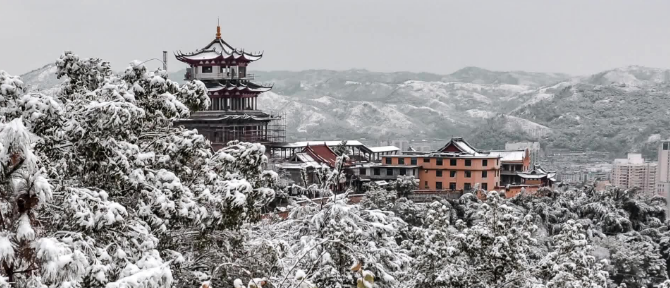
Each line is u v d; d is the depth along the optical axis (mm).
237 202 22031
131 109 20297
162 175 22188
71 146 20297
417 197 102438
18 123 15570
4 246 15422
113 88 21641
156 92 24625
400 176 110062
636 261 77125
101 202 19047
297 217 27984
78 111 20203
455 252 28719
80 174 20938
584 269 28844
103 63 25703
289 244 26125
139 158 21203
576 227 29453
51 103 19078
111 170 20344
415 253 30141
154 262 18328
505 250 28797
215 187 23344
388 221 27766
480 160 115188
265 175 24906
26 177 16562
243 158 24609
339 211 24562
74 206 18438
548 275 29531
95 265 16906
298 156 110688
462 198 98938
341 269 23547
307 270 23328
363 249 24297
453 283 28062
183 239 24594
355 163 122250
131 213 21047
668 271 85375
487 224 30000
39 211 19609
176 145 23875
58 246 16219
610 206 98562
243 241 25109
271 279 21797
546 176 133500
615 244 81125
